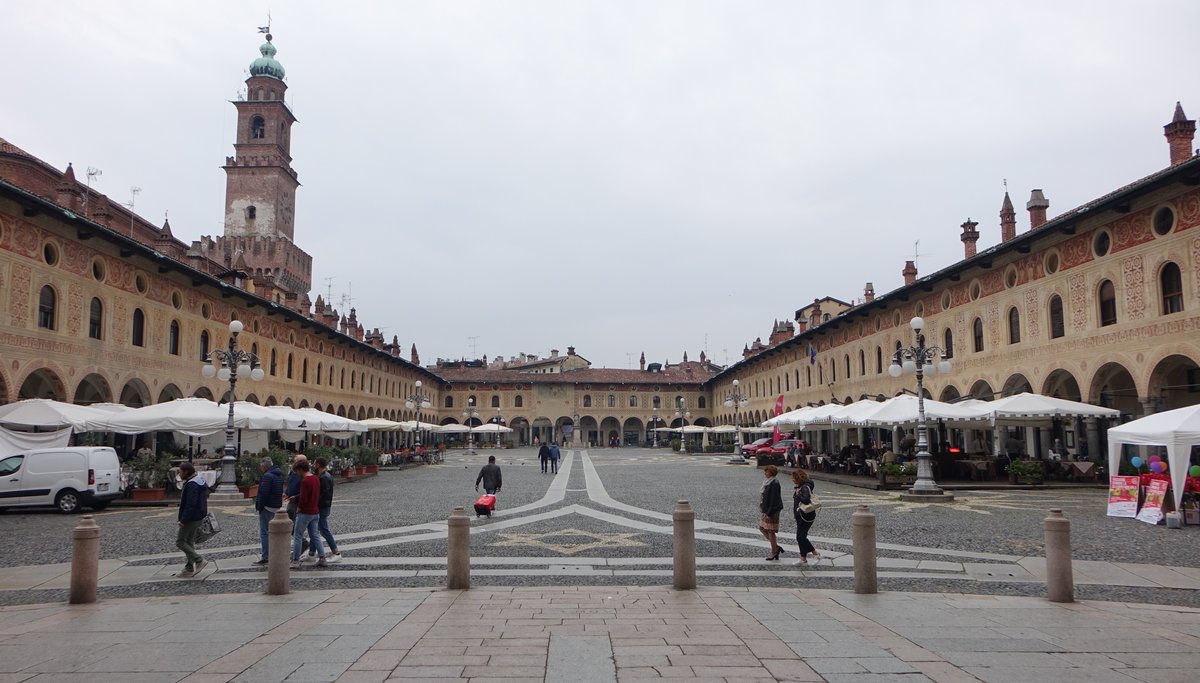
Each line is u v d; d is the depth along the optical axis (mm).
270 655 7398
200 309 36781
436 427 66375
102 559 13969
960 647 7652
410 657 7301
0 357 23922
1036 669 6910
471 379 101312
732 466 48438
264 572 12664
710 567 12703
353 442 60844
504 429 72062
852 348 50281
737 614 9117
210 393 37719
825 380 55500
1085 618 8977
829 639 7945
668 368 122312
